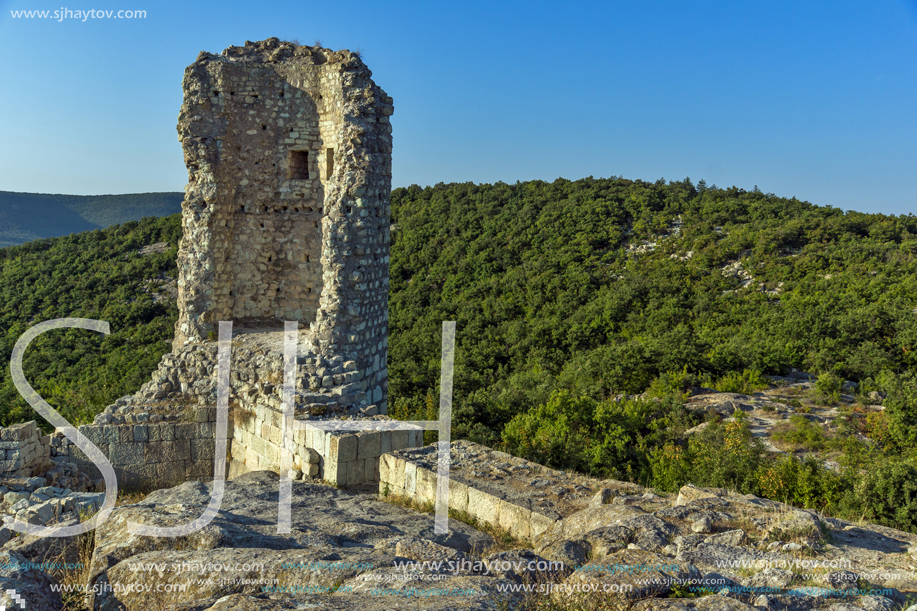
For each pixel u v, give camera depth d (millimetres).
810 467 11773
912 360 27078
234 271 12531
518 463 7914
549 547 5090
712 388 24469
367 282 10859
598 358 27406
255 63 12219
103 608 4199
